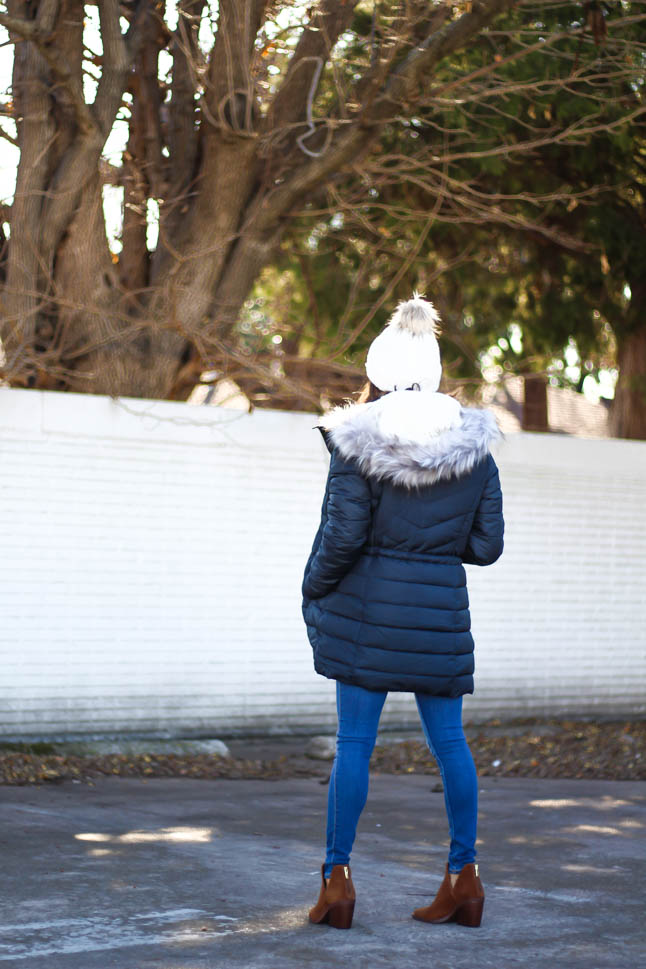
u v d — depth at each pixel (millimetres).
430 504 3580
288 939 3369
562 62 11070
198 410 8867
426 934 3479
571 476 10453
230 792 6668
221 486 8977
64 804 5910
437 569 3615
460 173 12156
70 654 8375
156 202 9555
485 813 5961
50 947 3225
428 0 9102
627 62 9992
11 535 8195
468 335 15086
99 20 8969
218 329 9703
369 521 3576
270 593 9156
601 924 3664
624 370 14250
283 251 13039
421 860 4684
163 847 4762
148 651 8664
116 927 3449
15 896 3793
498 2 8641
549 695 10266
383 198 12648
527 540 10242
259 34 9633
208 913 3648
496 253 13625
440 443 3539
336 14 9633
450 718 3658
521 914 3760
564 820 5754
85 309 8930
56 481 8359
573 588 10438
